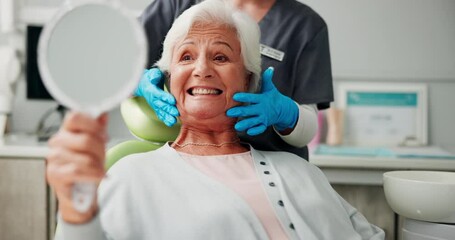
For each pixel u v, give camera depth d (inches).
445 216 45.0
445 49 100.9
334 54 102.4
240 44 48.1
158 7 58.0
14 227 83.7
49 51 27.3
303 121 53.2
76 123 25.8
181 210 40.4
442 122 102.7
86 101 27.3
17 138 94.3
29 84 99.8
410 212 46.8
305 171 48.1
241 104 48.6
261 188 44.4
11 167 82.6
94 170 26.0
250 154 49.6
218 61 47.1
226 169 46.0
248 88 51.1
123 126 104.1
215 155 48.2
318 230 43.7
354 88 102.8
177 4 57.7
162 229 39.8
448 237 45.0
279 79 57.7
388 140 102.4
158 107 48.9
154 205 40.6
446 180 51.2
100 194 40.6
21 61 101.1
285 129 53.7
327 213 44.8
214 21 47.3
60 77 27.3
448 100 102.2
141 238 39.6
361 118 103.0
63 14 27.4
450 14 100.1
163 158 45.0
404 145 101.3
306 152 60.2
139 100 53.6
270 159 48.4
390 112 102.7
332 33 101.9
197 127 48.8
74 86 27.3
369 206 85.4
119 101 27.6
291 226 42.4
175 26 48.1
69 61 27.4
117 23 28.0
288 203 43.1
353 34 101.7
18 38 100.9
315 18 59.9
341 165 82.2
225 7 48.0
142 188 41.3
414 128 102.3
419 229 46.9
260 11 59.4
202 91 46.5
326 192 47.7
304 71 58.5
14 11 99.5
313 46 58.8
